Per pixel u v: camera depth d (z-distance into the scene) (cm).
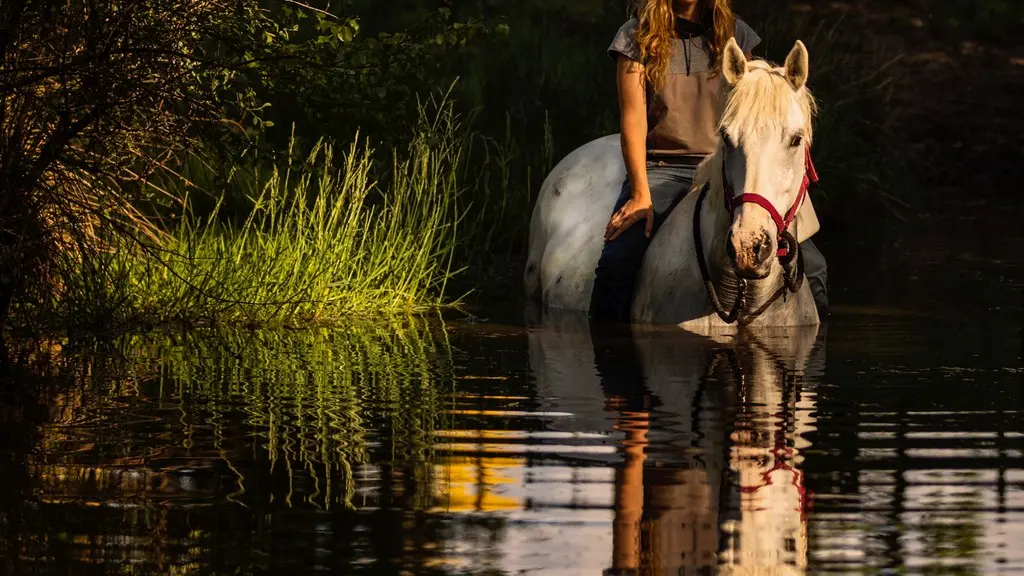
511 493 638
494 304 1330
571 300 1276
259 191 1520
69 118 1000
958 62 3209
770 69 1038
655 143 1241
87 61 973
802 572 538
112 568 542
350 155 1401
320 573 537
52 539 575
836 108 2156
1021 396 845
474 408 819
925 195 2273
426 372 943
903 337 1080
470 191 1739
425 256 1362
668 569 541
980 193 2308
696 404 824
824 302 1225
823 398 841
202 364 978
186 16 1009
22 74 991
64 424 782
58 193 1038
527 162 1844
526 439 738
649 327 1141
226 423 784
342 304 1250
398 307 1283
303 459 701
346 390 880
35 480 664
